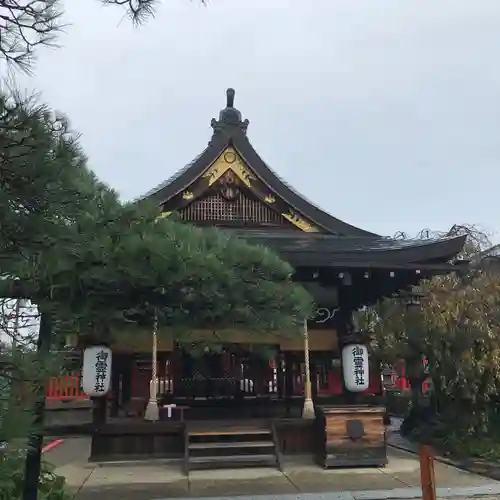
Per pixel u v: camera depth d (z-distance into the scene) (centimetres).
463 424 1087
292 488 817
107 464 1009
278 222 1250
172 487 831
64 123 339
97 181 454
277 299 539
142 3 354
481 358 1025
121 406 1205
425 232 1484
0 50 320
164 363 1204
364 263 1024
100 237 423
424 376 1327
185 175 1200
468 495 763
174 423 1062
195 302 522
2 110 302
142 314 545
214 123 1251
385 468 960
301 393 1248
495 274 1179
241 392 1202
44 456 1140
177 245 464
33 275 376
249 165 1234
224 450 996
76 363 532
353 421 981
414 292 1162
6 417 293
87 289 466
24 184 320
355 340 1079
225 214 1230
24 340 349
